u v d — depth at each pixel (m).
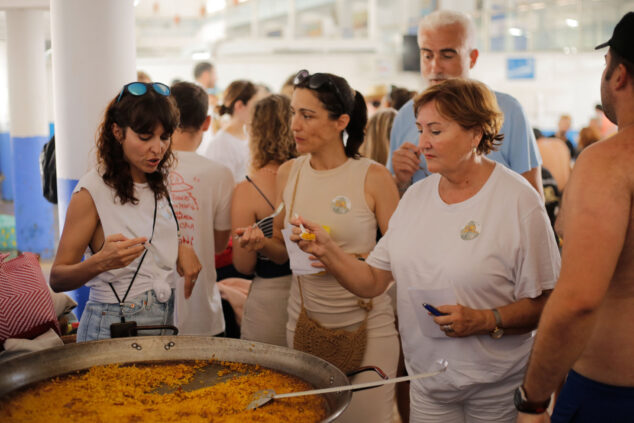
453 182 2.07
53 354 1.86
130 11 4.07
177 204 2.92
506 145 3.02
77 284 2.17
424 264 2.08
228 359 1.96
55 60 4.05
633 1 13.22
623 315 1.65
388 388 2.59
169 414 1.64
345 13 15.02
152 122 2.17
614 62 1.61
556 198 4.71
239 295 3.62
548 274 1.99
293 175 2.68
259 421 1.61
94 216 2.26
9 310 2.17
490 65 13.34
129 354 1.95
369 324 2.55
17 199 8.27
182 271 2.45
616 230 1.52
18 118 8.17
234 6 15.80
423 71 3.24
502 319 1.97
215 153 5.28
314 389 1.79
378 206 2.58
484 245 2.00
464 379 2.05
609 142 1.58
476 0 14.11
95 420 1.58
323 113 2.51
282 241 2.85
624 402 1.67
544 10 13.45
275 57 13.01
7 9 8.05
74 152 4.04
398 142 3.31
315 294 2.57
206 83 8.24
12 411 1.61
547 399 1.64
